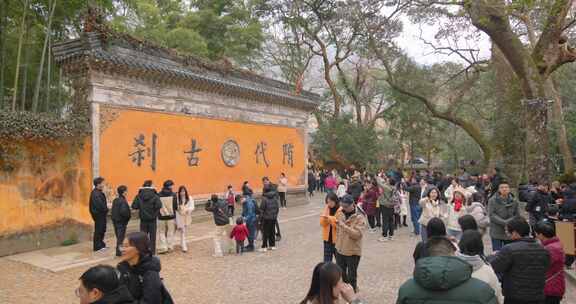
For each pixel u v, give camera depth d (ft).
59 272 32.24
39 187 40.37
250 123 68.33
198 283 29.45
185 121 56.24
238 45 103.86
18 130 37.65
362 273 31.30
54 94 57.93
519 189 48.47
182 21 101.96
